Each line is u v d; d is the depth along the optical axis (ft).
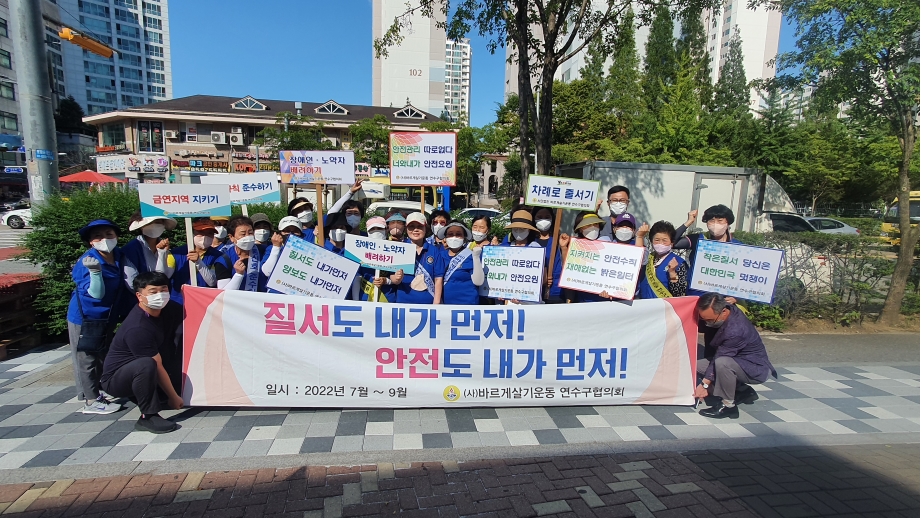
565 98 95.04
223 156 115.44
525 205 16.44
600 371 14.08
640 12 32.19
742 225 31.42
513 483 10.44
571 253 14.51
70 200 18.70
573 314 13.88
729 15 240.32
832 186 92.02
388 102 231.30
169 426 12.19
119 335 12.04
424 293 14.74
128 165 105.50
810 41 23.57
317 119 114.42
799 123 90.79
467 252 14.88
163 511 9.23
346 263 14.03
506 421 13.35
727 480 10.78
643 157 57.06
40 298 18.83
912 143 23.93
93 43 30.09
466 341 13.64
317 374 13.33
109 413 13.21
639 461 11.52
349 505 9.53
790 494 10.27
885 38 20.56
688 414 14.16
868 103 24.13
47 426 12.44
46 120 22.02
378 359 13.48
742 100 146.30
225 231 16.31
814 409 14.98
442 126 95.45
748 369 13.89
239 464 10.86
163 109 114.11
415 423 13.07
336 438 12.14
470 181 113.80
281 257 13.78
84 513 9.14
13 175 149.79
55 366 16.99
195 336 13.10
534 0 29.71
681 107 60.49
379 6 228.63
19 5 20.94
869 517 9.50
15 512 9.11
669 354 14.26
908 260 24.67
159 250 13.70
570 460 11.46
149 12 279.69
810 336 23.47
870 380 17.69
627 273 13.96
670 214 31.12
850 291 25.09
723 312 13.82
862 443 12.87
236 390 13.23
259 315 13.19
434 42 229.86
